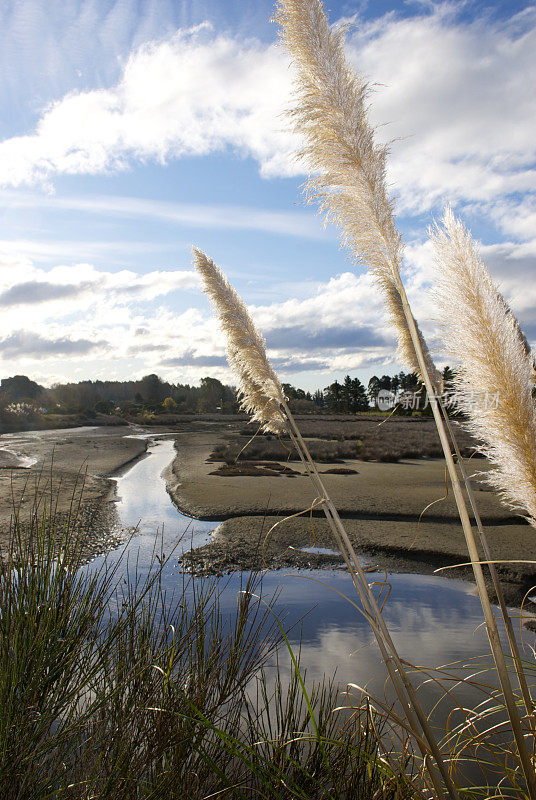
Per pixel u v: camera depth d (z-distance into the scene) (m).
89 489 15.52
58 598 2.41
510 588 7.27
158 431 55.09
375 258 1.73
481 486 16.47
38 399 82.06
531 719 1.58
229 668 2.43
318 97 1.71
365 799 1.80
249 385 1.98
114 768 1.79
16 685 1.89
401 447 32.03
